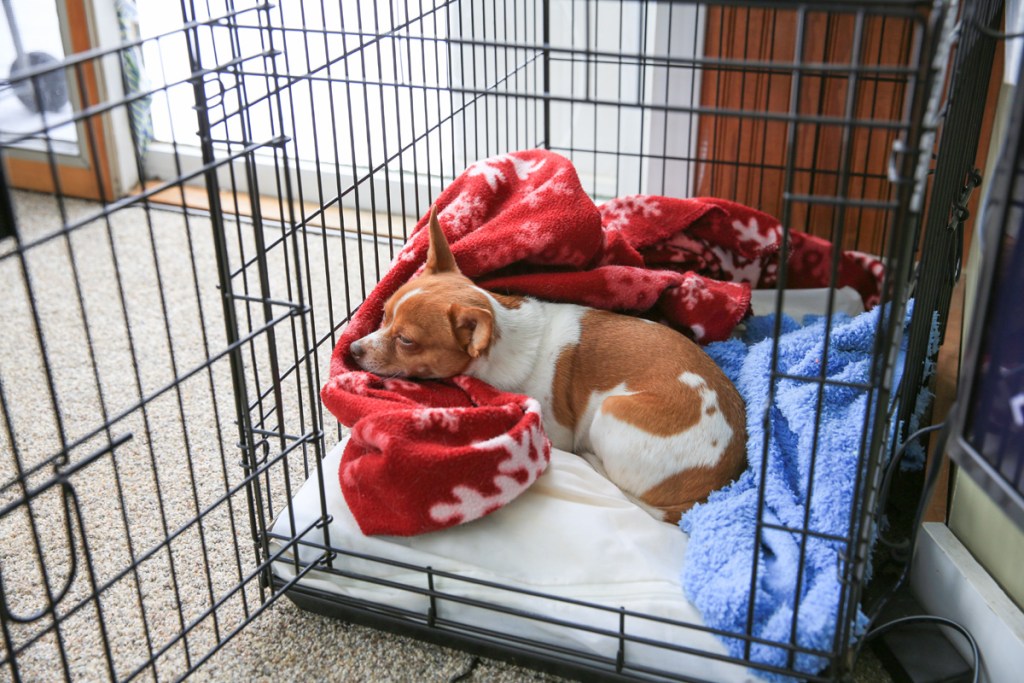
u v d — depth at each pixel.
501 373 1.07
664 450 0.99
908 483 1.11
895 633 0.94
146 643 0.94
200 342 1.39
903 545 0.90
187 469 1.15
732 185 1.51
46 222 1.68
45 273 1.55
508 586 0.90
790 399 1.07
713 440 0.99
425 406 1.04
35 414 1.24
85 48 1.64
